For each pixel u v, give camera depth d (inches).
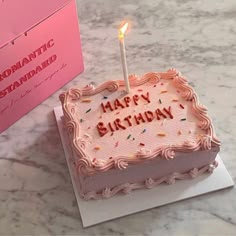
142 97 15.5
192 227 14.5
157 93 15.6
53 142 16.3
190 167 15.2
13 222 14.5
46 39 15.9
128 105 15.3
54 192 15.2
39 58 16.1
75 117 15.0
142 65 18.5
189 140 14.4
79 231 14.4
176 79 15.8
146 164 14.2
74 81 18.1
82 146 14.3
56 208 14.8
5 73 15.2
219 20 20.1
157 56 18.8
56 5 15.5
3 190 15.2
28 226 14.5
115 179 14.5
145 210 14.8
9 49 14.9
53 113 17.1
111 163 13.9
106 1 20.9
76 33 16.9
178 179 15.3
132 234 14.3
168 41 19.3
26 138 16.5
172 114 15.0
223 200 15.0
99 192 14.8
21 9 14.8
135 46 19.2
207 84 17.9
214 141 14.5
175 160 14.5
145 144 14.3
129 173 14.4
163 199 14.9
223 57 18.7
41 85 16.9
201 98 17.4
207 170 15.4
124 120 14.9
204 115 14.9
